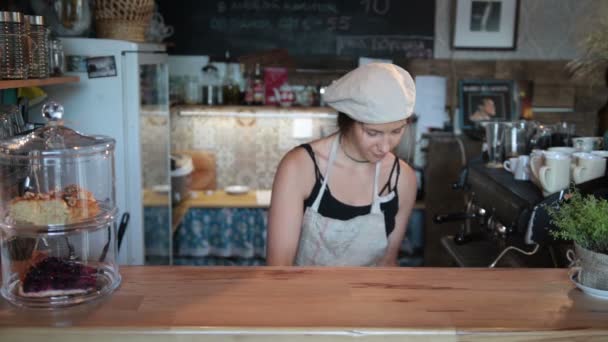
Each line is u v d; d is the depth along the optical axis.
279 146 3.88
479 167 2.10
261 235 3.72
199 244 3.71
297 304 1.17
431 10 3.68
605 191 1.51
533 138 2.11
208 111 3.66
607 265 1.21
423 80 3.71
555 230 1.57
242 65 3.71
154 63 2.85
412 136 3.70
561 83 3.73
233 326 1.07
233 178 3.91
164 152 3.12
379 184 1.80
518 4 3.66
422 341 1.07
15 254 1.21
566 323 1.11
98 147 1.29
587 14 3.67
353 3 3.66
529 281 1.32
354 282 1.29
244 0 3.66
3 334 1.06
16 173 1.23
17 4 2.29
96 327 1.06
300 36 3.69
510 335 1.08
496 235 1.83
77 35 2.47
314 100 3.71
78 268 1.21
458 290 1.26
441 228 3.58
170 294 1.21
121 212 2.58
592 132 3.76
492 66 3.72
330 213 1.77
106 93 2.50
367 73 1.55
